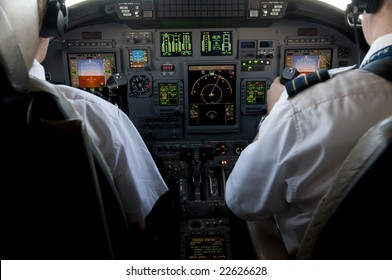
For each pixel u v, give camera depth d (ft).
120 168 4.47
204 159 9.19
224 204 8.70
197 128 9.09
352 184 3.08
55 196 3.02
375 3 3.86
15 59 2.28
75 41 8.64
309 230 3.64
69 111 3.13
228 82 8.87
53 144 2.81
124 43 8.72
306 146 3.72
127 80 8.40
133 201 4.72
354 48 8.79
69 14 7.95
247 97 9.00
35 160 2.85
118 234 4.08
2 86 2.29
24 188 2.96
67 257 3.37
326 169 3.71
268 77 8.95
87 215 3.14
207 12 7.98
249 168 4.18
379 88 3.72
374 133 3.00
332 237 3.41
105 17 8.50
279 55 8.86
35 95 2.92
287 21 8.68
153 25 8.43
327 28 8.74
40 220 3.12
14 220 3.10
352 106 3.67
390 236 3.17
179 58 8.80
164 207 8.96
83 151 2.88
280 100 4.21
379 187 2.97
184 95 8.93
